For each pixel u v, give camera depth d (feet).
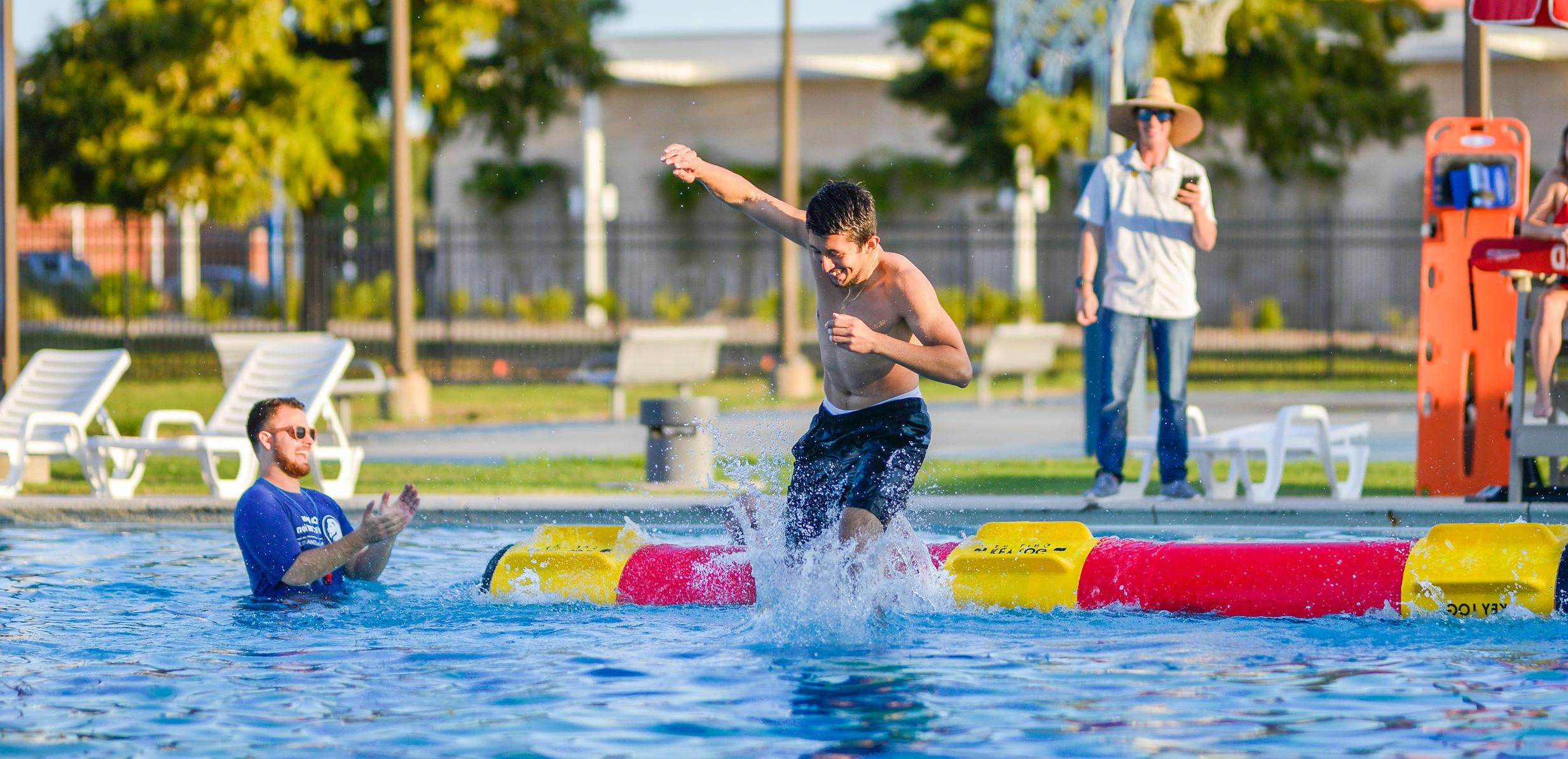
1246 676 15.40
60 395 36.96
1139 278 29.37
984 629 18.28
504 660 16.48
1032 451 44.70
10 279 43.93
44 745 12.84
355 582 21.76
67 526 30.01
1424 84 95.35
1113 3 41.19
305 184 77.41
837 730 13.28
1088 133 84.69
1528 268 27.66
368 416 57.72
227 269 112.06
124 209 81.00
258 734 13.20
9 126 43.98
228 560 24.75
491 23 76.54
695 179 19.83
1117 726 13.32
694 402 36.52
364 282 98.22
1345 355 85.35
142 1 72.95
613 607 20.11
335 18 73.97
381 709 14.14
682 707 14.19
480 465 40.81
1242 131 103.09
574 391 71.61
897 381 18.79
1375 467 39.78
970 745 12.73
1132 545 20.24
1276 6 82.23
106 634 18.03
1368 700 14.24
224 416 34.96
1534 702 14.06
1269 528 27.84
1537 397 28.55
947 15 90.63
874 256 18.28
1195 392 67.26
